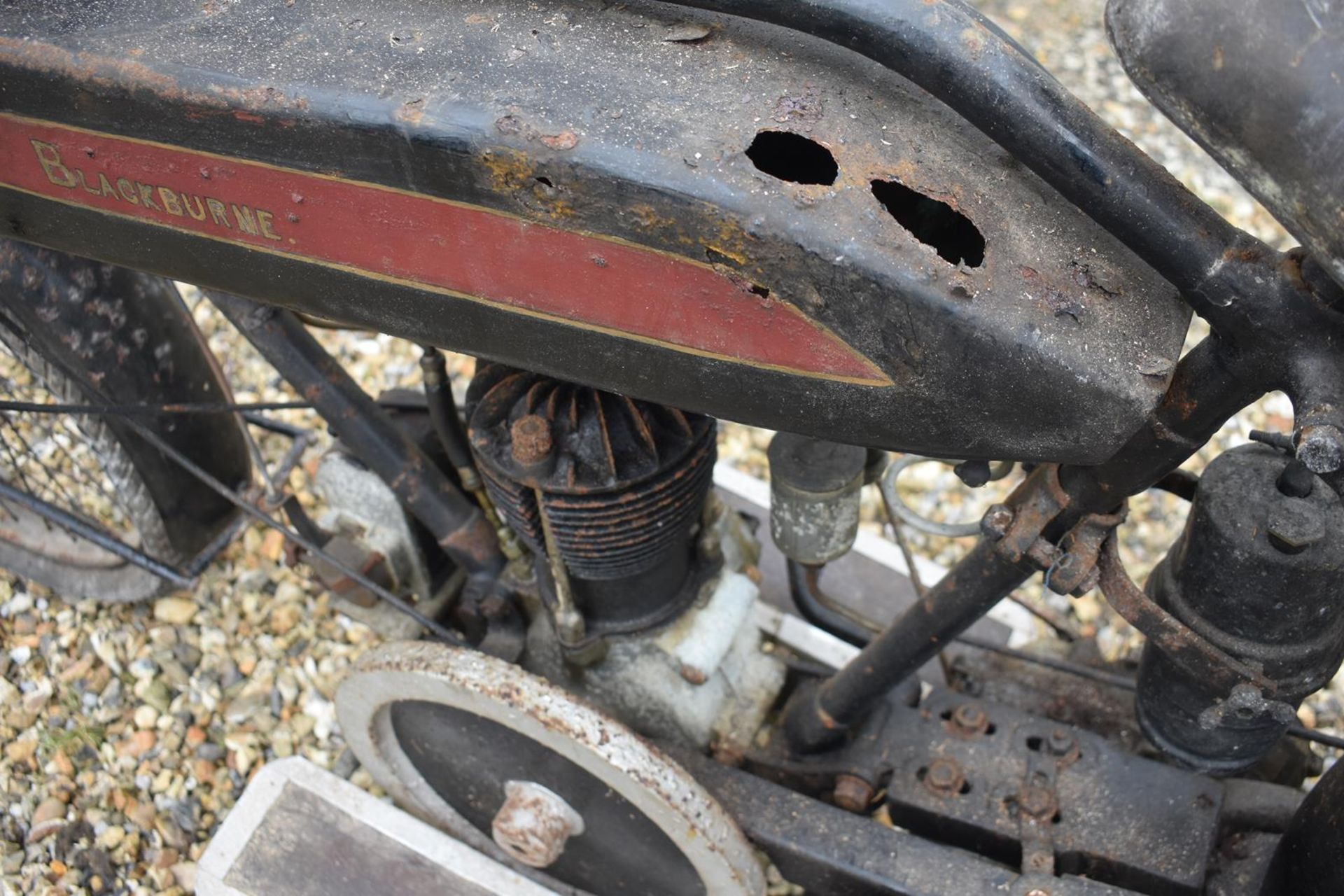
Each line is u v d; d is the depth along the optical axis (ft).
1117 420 3.91
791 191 3.84
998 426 4.07
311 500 9.80
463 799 6.91
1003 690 7.29
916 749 6.54
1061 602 9.20
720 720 6.98
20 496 8.15
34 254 6.69
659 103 4.06
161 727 8.43
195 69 4.36
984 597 5.40
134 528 8.83
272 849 6.84
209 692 8.63
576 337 4.48
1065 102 3.73
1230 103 3.34
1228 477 5.20
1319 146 3.24
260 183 4.50
